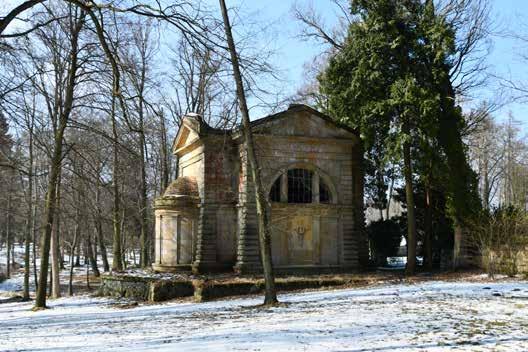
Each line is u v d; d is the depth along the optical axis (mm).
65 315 22234
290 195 30500
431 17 30109
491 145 63000
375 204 39250
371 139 30703
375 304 17516
